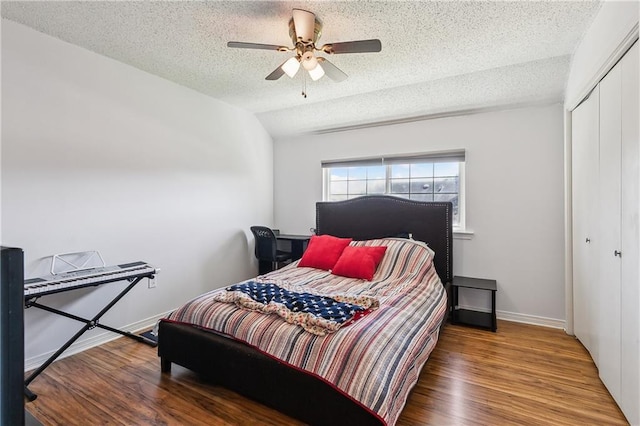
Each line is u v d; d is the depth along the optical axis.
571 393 2.00
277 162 4.76
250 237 4.33
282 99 3.78
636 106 1.58
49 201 2.39
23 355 0.61
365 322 1.83
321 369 1.60
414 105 3.52
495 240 3.31
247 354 1.85
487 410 1.84
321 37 2.31
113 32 2.31
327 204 4.08
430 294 2.57
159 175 3.17
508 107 3.22
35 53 2.29
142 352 2.58
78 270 2.45
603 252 2.07
